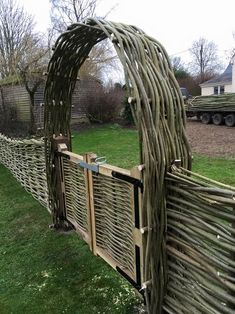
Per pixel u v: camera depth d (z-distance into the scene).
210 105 11.59
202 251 1.20
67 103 2.75
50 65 2.38
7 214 3.46
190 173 1.29
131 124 11.16
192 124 12.03
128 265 1.74
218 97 11.23
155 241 1.35
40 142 3.27
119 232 1.79
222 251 1.11
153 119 1.25
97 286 2.04
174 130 1.32
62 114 2.75
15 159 4.71
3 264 2.40
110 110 11.84
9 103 11.20
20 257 2.49
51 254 2.49
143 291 1.50
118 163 5.57
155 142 1.24
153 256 1.37
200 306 1.25
